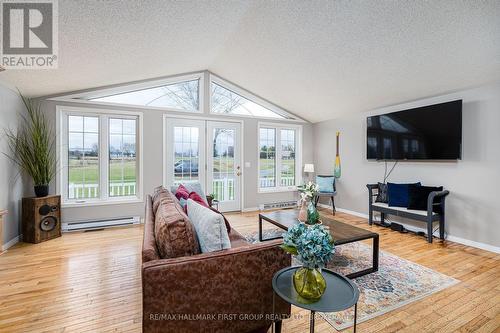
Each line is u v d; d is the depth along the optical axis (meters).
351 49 2.99
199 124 4.73
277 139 5.59
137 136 4.24
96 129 3.99
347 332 1.61
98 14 2.16
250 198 5.21
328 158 5.48
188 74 4.63
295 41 3.17
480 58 2.63
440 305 1.89
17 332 1.56
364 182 4.66
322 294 1.25
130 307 1.84
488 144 3.02
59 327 1.62
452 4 2.11
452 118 3.28
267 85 4.65
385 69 3.20
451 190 3.37
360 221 4.38
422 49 2.68
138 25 2.51
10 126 3.10
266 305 1.47
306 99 4.75
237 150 5.09
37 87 3.28
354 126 4.86
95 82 3.73
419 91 3.54
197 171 4.72
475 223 3.13
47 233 3.28
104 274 2.35
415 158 3.70
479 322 1.69
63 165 3.79
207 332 1.32
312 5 2.57
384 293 2.05
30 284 2.15
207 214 1.50
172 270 1.22
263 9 2.83
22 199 3.18
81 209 3.81
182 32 2.96
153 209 2.19
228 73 4.65
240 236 2.21
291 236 1.27
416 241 3.34
